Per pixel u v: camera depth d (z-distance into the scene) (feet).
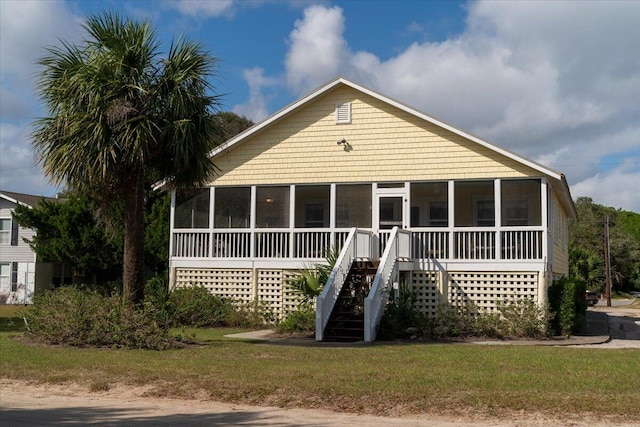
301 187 75.51
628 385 33.12
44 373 38.04
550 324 65.51
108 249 109.81
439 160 70.95
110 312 50.37
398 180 71.97
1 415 29.07
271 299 74.84
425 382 33.94
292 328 65.41
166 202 102.22
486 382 33.81
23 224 112.57
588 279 191.93
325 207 74.84
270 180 76.02
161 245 100.07
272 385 33.65
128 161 50.39
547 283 67.82
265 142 76.64
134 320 49.78
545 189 67.67
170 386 34.37
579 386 32.86
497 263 67.82
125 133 48.57
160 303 54.19
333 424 27.25
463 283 69.15
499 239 68.13
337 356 44.68
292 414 29.30
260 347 50.39
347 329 59.98
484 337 62.75
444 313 64.80
